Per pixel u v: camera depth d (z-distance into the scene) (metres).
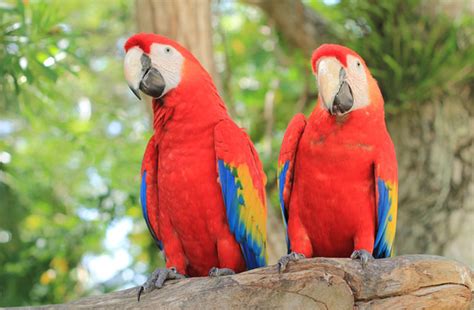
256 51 12.35
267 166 9.27
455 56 7.61
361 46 8.00
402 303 3.93
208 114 4.77
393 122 8.05
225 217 4.75
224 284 4.00
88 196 10.88
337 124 4.54
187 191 4.72
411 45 7.71
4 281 9.76
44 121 9.97
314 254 4.92
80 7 12.70
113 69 12.53
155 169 4.96
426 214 7.73
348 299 3.90
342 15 8.30
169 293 4.12
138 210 10.07
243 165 4.79
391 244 4.84
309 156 4.61
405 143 7.95
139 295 4.19
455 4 7.78
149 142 4.97
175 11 6.58
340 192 4.60
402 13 7.89
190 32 6.59
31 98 7.57
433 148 7.82
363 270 3.98
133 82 4.77
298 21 9.13
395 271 3.96
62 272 10.18
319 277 3.91
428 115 7.87
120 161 9.95
